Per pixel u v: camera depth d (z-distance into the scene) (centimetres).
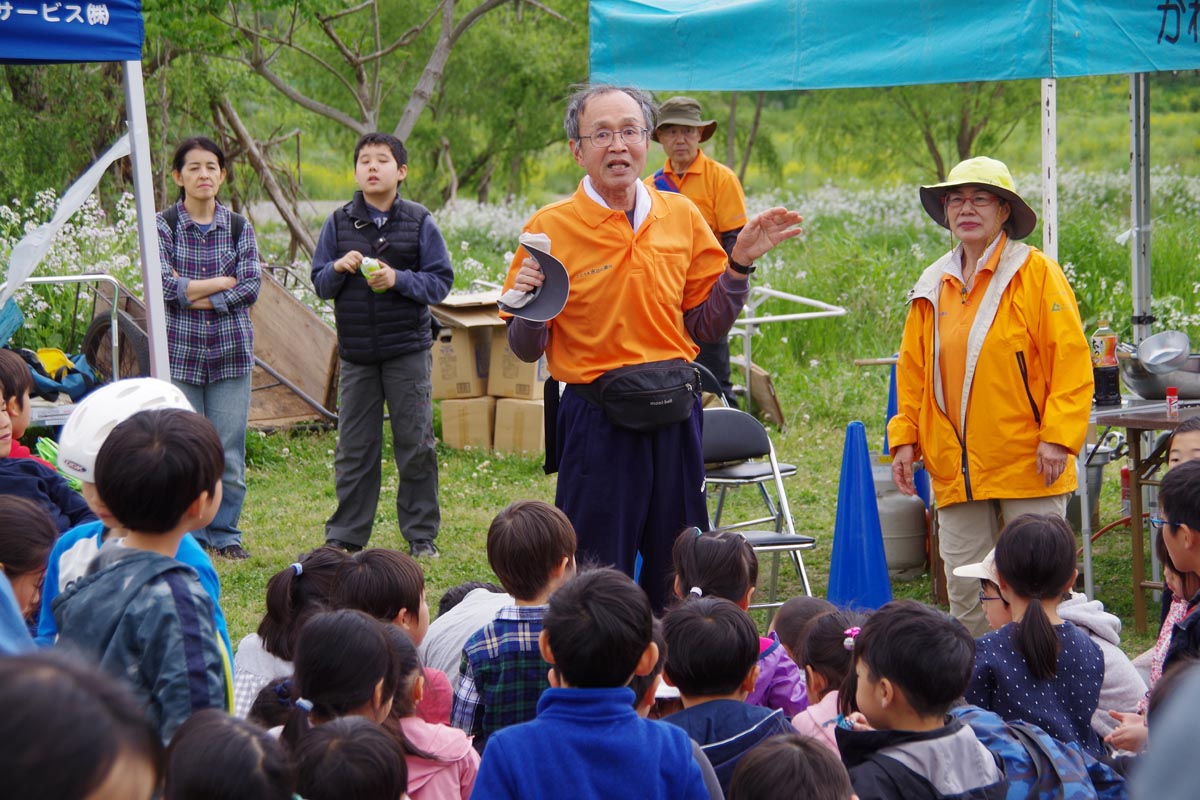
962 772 250
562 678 242
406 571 340
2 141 1214
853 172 2464
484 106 2102
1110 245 1276
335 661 253
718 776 262
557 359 424
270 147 1598
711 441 560
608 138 406
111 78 1267
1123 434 728
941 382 489
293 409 903
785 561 656
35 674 107
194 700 232
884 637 257
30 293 890
